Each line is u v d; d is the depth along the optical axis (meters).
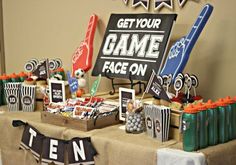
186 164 1.63
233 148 1.85
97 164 1.94
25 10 3.32
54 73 2.82
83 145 1.97
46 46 3.20
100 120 2.10
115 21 2.57
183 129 1.72
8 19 3.48
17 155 2.34
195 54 2.33
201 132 1.75
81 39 2.93
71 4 2.97
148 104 1.98
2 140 2.42
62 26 3.06
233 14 2.16
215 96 2.28
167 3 2.42
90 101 2.25
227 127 1.87
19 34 3.41
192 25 2.31
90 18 2.78
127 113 2.01
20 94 2.53
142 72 2.33
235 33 2.16
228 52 2.20
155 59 2.30
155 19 2.38
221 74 2.24
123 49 2.47
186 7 2.34
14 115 2.41
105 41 2.58
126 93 2.12
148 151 1.74
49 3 3.12
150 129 1.92
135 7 2.58
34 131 2.20
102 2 2.77
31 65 2.86
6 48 3.55
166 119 1.85
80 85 2.50
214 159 1.72
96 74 2.55
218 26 2.22
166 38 2.30
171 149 1.73
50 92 2.43
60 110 2.19
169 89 2.17
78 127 2.06
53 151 2.09
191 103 1.91
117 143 1.86
